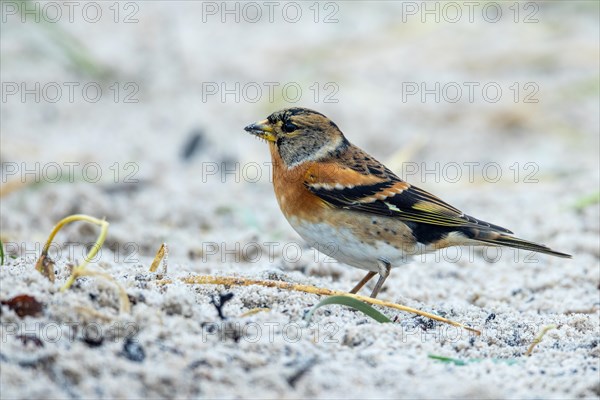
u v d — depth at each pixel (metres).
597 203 13.48
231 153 15.98
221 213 12.99
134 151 15.94
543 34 20.38
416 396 5.84
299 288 7.62
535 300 9.60
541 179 15.15
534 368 6.62
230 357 6.04
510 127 17.58
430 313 7.92
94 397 5.43
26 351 5.70
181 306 6.50
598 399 6.05
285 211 9.31
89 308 6.16
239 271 8.80
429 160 16.38
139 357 5.88
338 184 8.91
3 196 13.00
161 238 11.27
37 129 16.56
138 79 18.75
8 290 6.30
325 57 19.80
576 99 18.38
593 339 7.44
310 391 5.80
